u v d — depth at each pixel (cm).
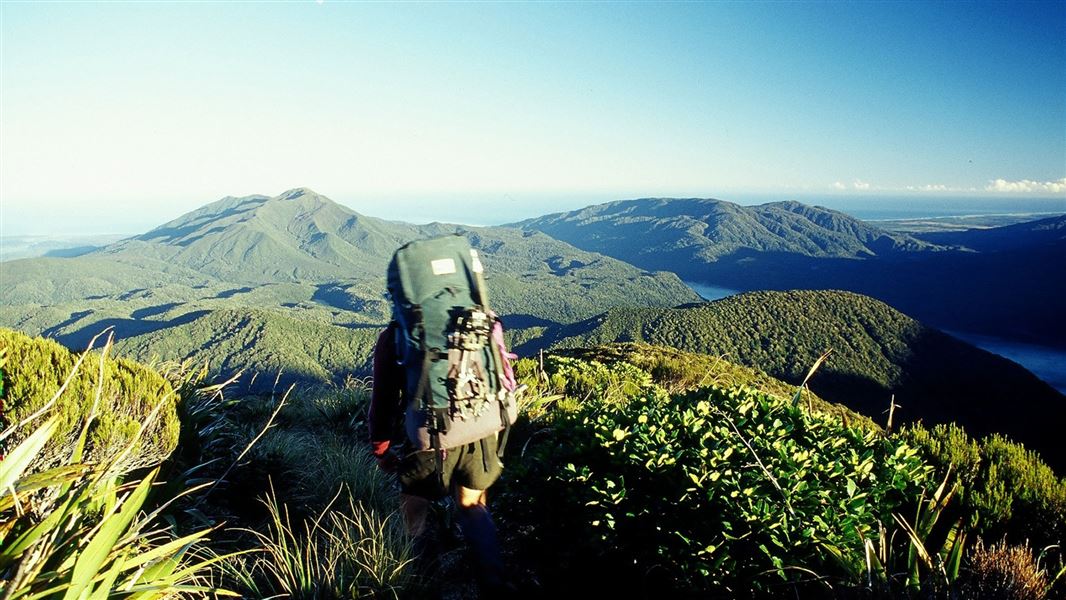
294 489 405
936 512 318
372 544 308
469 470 256
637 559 305
